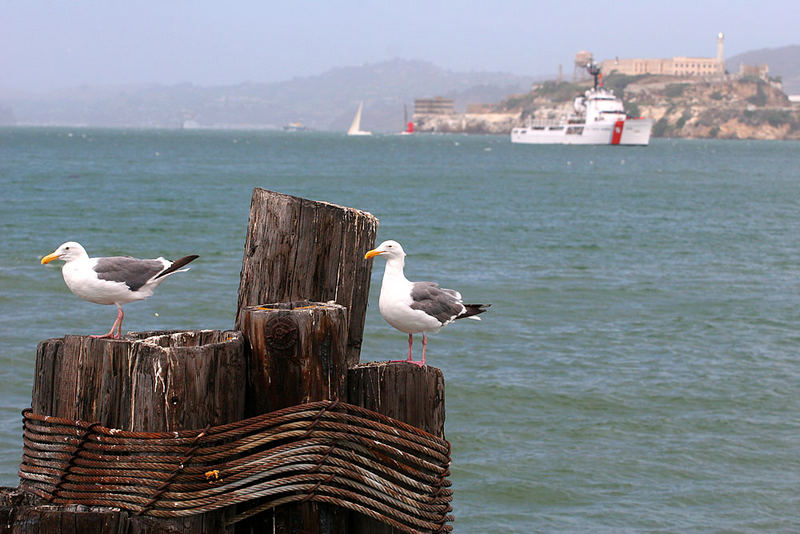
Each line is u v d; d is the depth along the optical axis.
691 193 64.75
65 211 39.84
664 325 19.02
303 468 5.36
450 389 14.06
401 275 7.72
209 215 39.94
